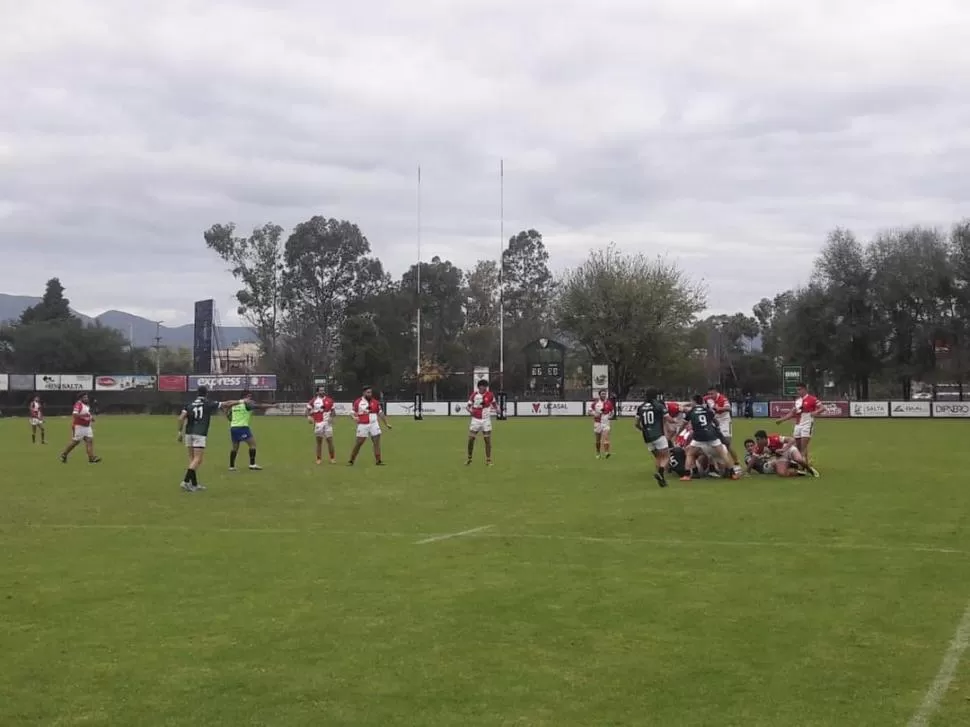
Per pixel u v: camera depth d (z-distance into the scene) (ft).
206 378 248.52
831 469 73.10
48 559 35.63
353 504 52.39
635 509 49.19
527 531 41.83
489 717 18.74
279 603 28.14
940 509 48.44
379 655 22.85
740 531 41.37
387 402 225.35
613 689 20.33
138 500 54.95
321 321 311.88
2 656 22.94
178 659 22.63
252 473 72.64
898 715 18.67
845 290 247.70
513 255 351.87
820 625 25.23
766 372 321.93
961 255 241.35
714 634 24.47
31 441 122.01
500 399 210.18
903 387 255.70
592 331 256.52
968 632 24.47
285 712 19.08
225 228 307.58
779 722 18.34
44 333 290.35
